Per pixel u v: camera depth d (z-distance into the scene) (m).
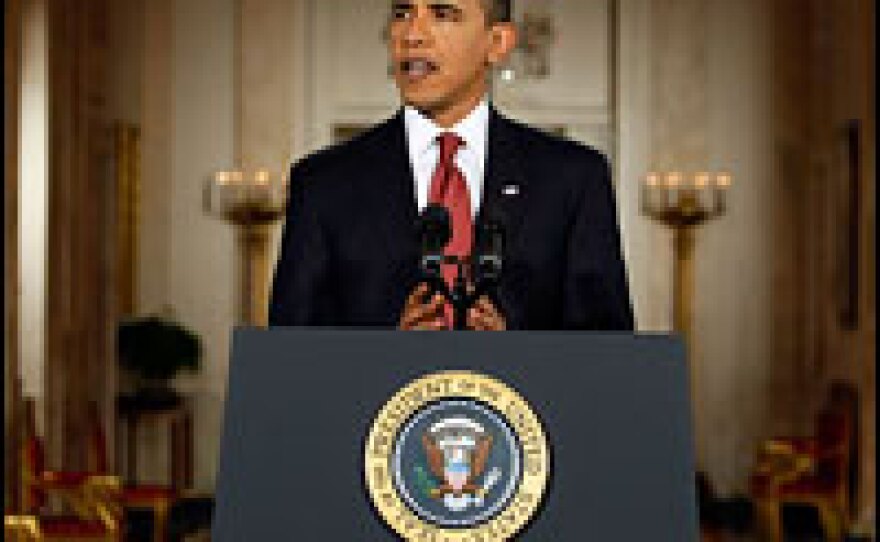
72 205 19.92
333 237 5.10
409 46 5.02
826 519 18.06
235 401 4.15
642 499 4.10
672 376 4.18
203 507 21.86
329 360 4.17
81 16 20.50
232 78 23.53
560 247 5.10
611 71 23.61
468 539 4.05
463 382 4.15
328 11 23.59
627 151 23.41
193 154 23.44
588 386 4.16
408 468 4.10
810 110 23.34
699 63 23.45
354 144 5.28
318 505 4.08
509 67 23.25
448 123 5.12
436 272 4.73
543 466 4.10
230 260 23.41
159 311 23.30
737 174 23.45
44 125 18.50
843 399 20.38
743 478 23.33
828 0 22.66
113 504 15.43
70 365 19.80
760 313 23.42
